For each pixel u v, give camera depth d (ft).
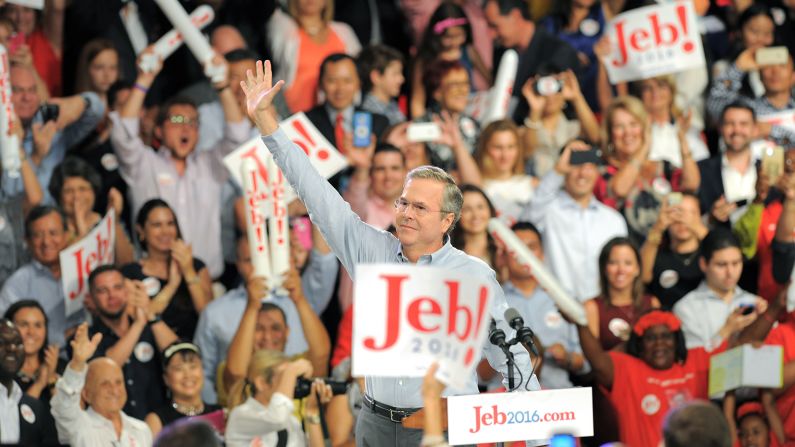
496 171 91.86
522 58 101.71
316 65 98.17
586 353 80.23
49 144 86.74
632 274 84.79
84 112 88.53
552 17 105.60
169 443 40.70
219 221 89.76
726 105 98.89
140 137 91.66
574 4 103.96
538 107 96.43
